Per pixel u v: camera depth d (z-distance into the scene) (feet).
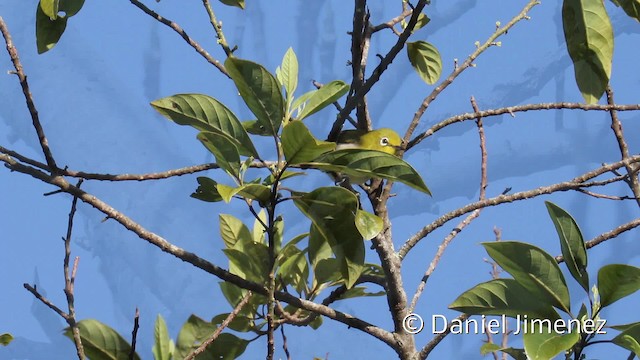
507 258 22.89
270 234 23.38
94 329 25.20
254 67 21.85
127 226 23.88
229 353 27.07
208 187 25.09
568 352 22.97
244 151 23.17
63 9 26.86
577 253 22.88
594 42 25.31
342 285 28.17
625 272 22.25
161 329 26.40
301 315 29.63
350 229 23.39
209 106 22.91
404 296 28.12
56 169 24.39
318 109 25.40
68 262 23.67
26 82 24.17
